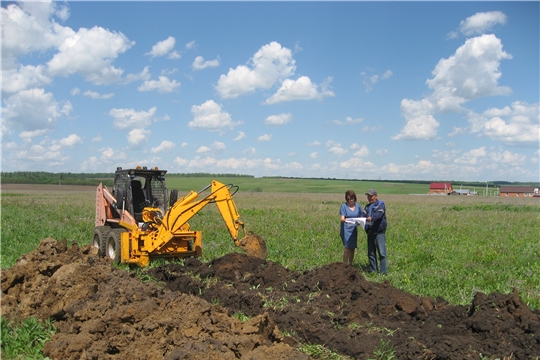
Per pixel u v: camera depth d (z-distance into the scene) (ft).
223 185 36.99
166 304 21.97
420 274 35.32
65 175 395.55
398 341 20.17
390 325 22.07
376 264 36.47
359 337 20.72
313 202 138.00
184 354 17.40
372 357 19.10
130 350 18.88
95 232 42.91
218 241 51.72
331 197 193.06
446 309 23.12
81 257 32.83
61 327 22.29
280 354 18.08
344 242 36.27
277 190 312.50
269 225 66.39
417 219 78.23
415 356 18.83
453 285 31.94
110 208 44.42
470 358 18.10
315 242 51.13
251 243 35.68
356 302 24.79
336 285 27.22
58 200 137.18
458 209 109.50
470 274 35.47
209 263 33.83
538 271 36.78
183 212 37.04
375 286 26.76
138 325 20.27
